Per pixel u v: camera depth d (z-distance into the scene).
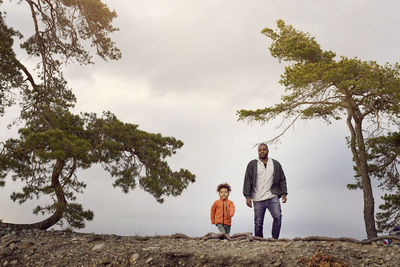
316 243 5.20
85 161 6.40
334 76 9.51
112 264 4.87
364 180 10.35
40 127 7.43
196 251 5.03
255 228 6.34
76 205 7.35
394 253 4.71
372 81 9.23
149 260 4.84
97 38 10.95
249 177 6.46
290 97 10.45
